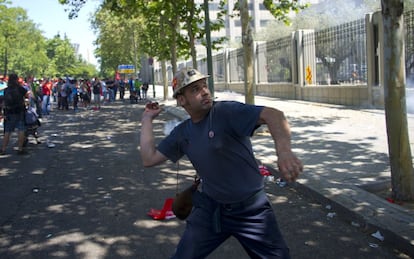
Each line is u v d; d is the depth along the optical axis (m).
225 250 4.63
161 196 6.79
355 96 16.84
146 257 4.59
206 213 2.95
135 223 5.60
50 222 5.77
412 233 4.49
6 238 5.25
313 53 20.17
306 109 16.95
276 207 6.00
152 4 18.30
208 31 13.00
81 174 8.52
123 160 9.74
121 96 36.44
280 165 2.36
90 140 13.06
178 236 5.12
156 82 70.94
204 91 2.85
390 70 5.39
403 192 5.55
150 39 28.36
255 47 27.41
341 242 4.73
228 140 2.78
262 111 2.64
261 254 2.86
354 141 9.79
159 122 17.33
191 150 2.90
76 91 25.78
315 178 6.75
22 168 9.24
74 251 4.81
